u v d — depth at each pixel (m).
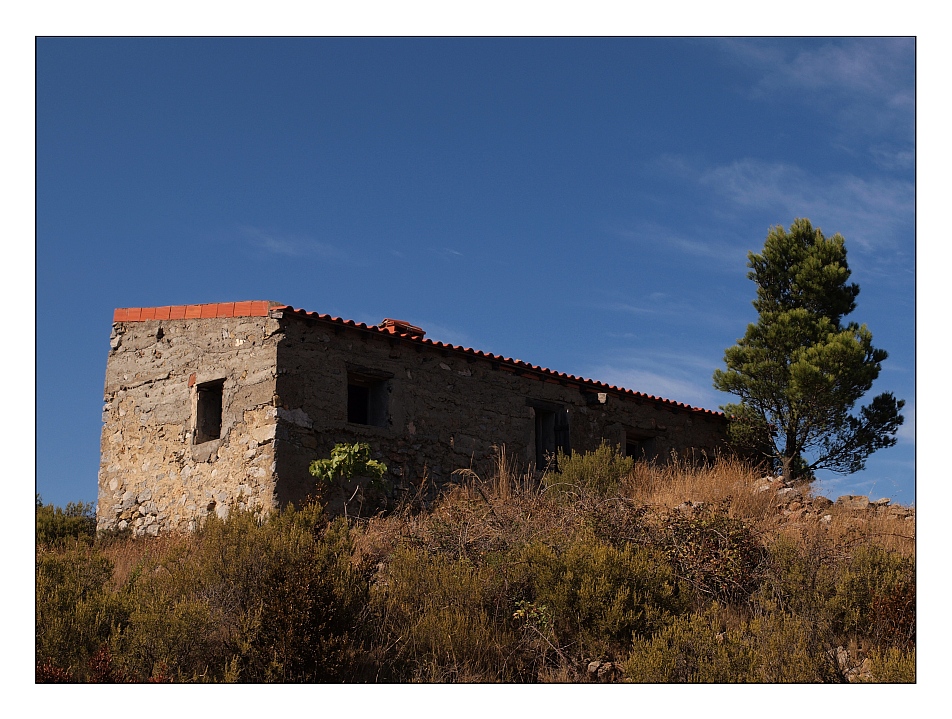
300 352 14.48
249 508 13.83
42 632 8.98
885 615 9.56
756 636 9.39
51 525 15.45
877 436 17.80
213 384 15.25
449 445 16.00
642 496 14.44
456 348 16.34
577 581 10.14
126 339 16.77
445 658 9.41
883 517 13.37
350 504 14.37
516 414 17.16
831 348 17.16
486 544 11.16
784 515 13.63
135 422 16.19
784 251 19.00
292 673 8.79
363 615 9.62
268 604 9.12
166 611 9.01
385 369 15.43
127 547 13.94
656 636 9.41
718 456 19.47
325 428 14.45
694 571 10.80
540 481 15.95
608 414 18.67
